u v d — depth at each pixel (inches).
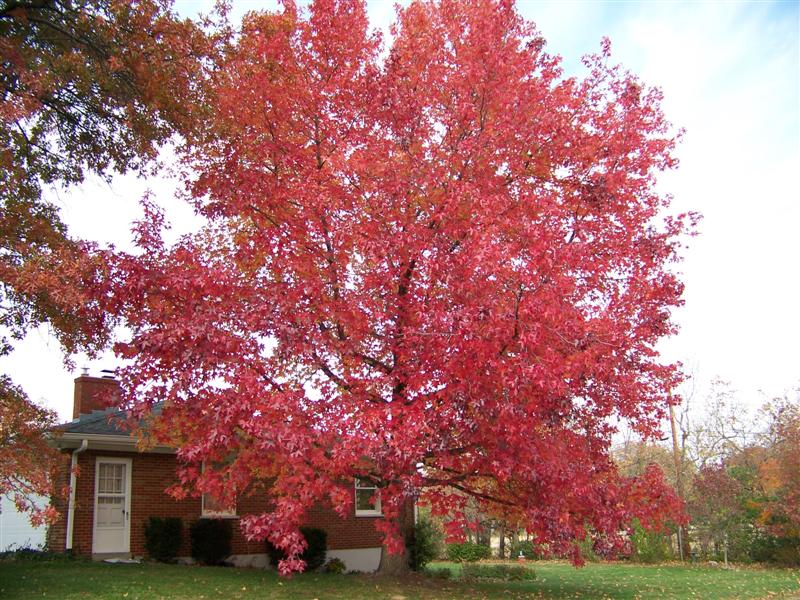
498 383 376.2
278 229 477.1
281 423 385.4
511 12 462.6
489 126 458.6
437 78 486.0
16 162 577.3
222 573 568.1
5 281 438.3
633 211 472.4
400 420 394.3
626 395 449.7
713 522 1034.7
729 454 1304.1
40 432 486.0
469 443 412.5
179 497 454.0
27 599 405.1
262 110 484.1
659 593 613.9
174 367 403.9
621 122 462.0
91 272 426.9
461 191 417.1
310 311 438.6
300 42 498.0
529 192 440.5
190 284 416.8
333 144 488.1
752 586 682.8
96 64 549.6
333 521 816.9
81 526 626.8
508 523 557.9
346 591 502.9
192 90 544.7
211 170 508.4
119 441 633.0
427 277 427.8
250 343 416.2
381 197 446.0
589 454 465.4
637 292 458.9
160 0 521.0
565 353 403.2
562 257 398.9
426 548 770.2
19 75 496.1
